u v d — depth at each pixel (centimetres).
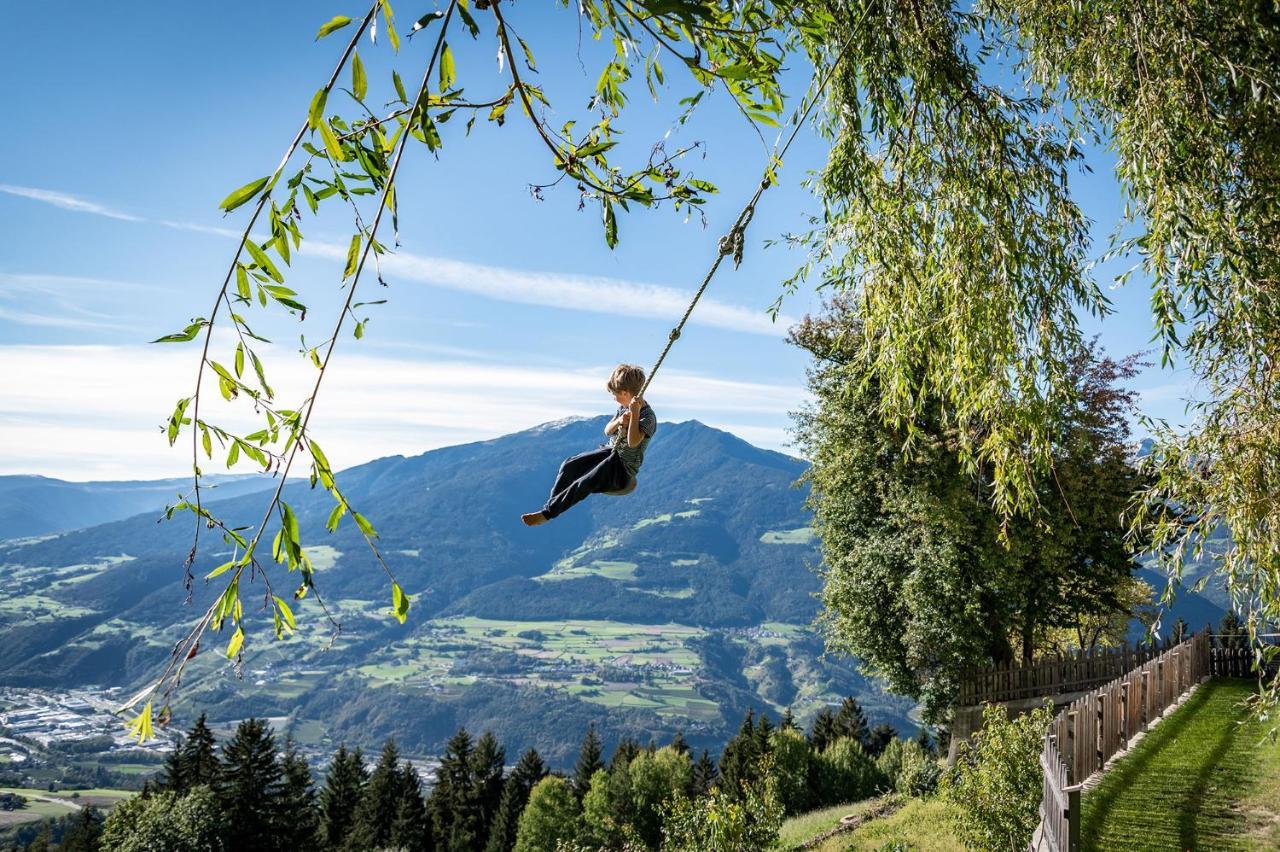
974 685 2597
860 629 2808
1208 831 1188
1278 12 652
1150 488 693
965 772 1404
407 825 6856
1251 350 639
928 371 765
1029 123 755
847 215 736
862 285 749
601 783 6050
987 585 2492
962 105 706
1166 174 631
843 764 5472
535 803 6009
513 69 299
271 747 5819
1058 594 2744
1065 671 2842
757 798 1591
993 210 707
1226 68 650
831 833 2308
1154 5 650
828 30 636
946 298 729
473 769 7262
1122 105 707
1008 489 772
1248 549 641
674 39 377
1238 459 646
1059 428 737
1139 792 1384
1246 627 665
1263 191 659
